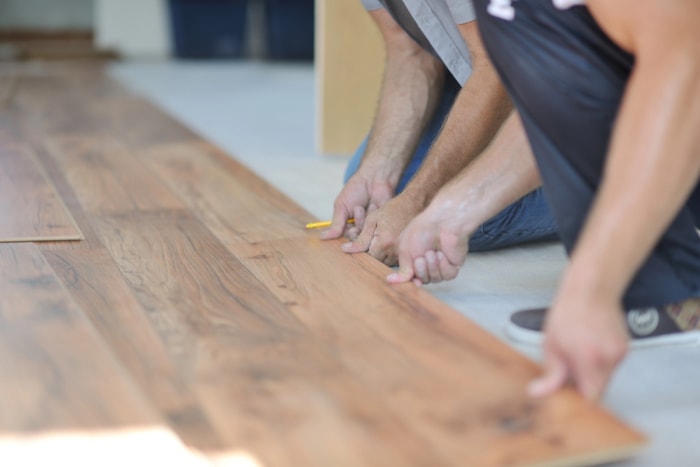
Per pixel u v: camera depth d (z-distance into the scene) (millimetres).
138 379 1232
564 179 1340
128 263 1798
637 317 1433
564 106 1300
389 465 1003
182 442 1062
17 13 10430
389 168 1984
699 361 1415
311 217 2205
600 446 1033
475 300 1734
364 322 1442
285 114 4793
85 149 3258
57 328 1388
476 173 1584
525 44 1297
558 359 1146
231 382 1222
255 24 9516
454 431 1072
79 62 8500
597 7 1185
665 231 1376
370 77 3441
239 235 2018
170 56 9398
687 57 1094
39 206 2270
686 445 1160
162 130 3803
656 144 1100
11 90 5488
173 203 2369
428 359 1287
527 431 1068
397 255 1822
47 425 1090
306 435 1073
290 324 1438
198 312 1502
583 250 1139
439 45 1872
